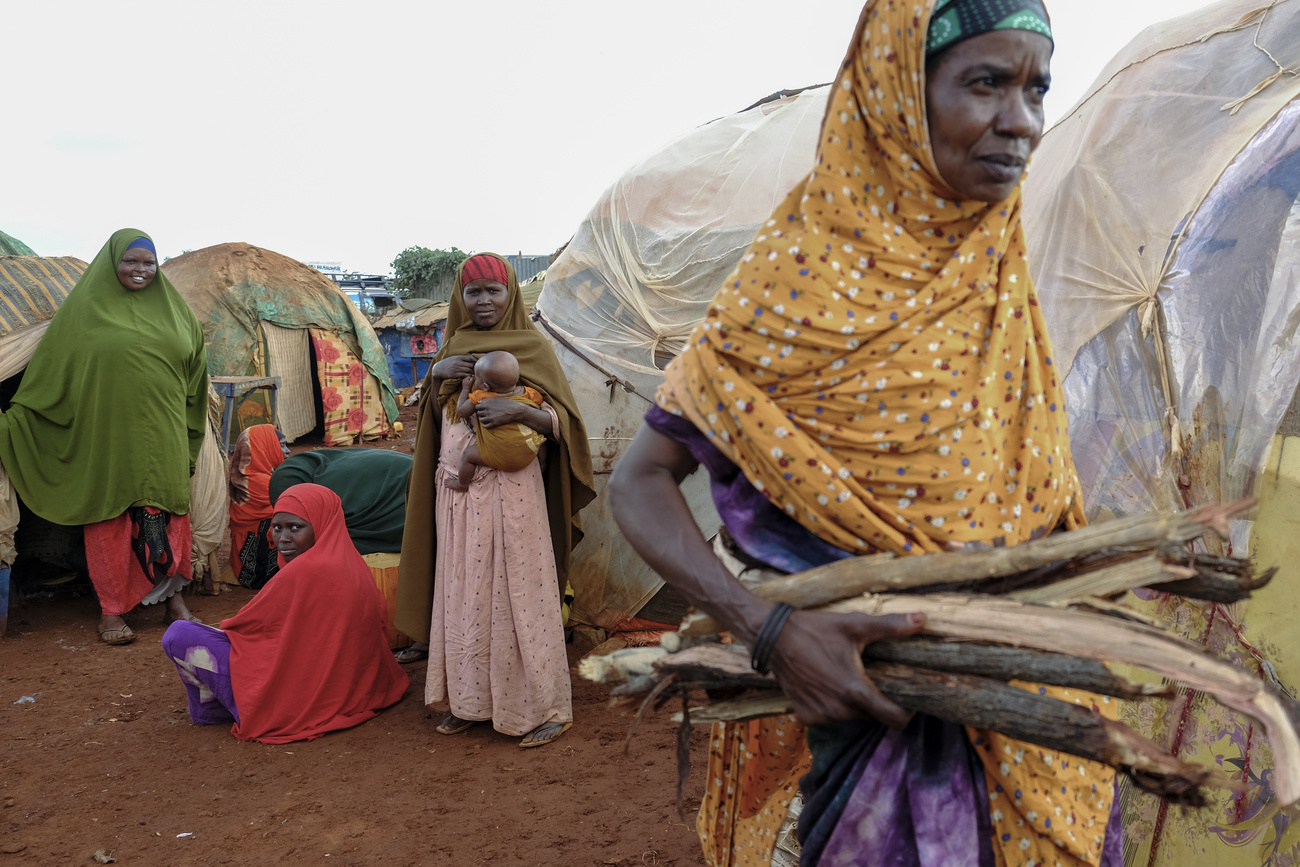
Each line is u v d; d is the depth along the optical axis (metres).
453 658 4.49
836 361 1.39
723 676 1.45
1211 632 2.50
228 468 8.33
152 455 6.06
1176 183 3.07
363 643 4.84
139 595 6.27
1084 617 1.28
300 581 4.64
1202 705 2.51
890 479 1.41
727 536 1.62
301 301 15.64
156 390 6.06
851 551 1.46
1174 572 1.31
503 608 4.40
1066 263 3.36
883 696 1.32
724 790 1.92
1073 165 3.50
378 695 4.98
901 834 1.47
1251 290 2.67
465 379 4.39
